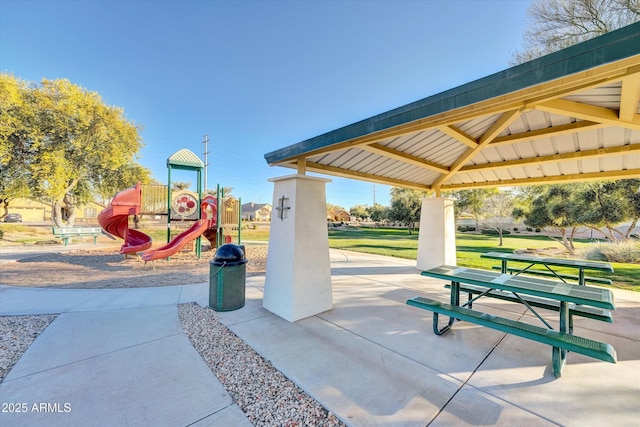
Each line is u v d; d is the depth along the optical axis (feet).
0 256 29.71
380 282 18.44
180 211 30.71
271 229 12.92
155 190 29.68
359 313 12.39
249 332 10.29
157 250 26.09
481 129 12.23
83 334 10.05
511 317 11.86
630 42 4.76
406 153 14.44
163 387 6.92
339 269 23.34
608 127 11.12
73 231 40.68
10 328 10.50
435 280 18.99
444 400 6.40
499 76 6.46
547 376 7.41
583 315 8.88
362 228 107.14
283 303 11.85
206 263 26.76
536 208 36.96
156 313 12.31
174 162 29.89
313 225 12.35
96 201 62.64
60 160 44.16
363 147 12.16
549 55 5.71
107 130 49.70
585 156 14.08
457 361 8.19
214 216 34.68
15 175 43.37
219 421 5.73
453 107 7.36
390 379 7.26
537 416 5.87
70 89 45.70
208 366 7.93
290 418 5.85
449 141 13.47
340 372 7.59
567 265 13.32
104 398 6.45
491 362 8.14
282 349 8.95
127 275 20.83
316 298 12.30
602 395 6.60
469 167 18.79
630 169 16.46
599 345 6.48
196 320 11.49
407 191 71.92
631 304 13.71
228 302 12.59
